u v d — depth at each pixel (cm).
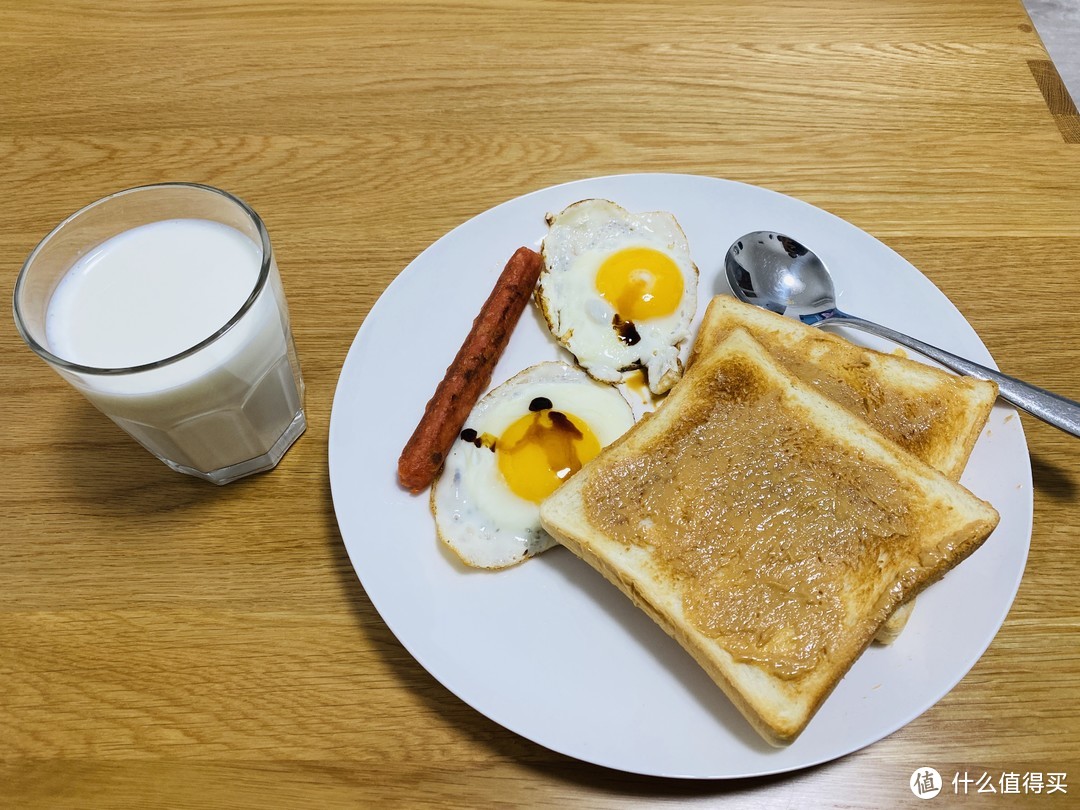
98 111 45
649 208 39
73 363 28
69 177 42
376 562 31
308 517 34
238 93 46
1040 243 41
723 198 40
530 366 36
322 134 44
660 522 30
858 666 29
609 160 44
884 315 37
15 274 39
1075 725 29
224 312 30
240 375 30
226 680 30
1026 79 47
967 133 45
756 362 34
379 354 35
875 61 48
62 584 32
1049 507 34
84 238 31
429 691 30
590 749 27
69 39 48
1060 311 39
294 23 49
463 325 36
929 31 49
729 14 50
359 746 29
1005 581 30
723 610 28
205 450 32
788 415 32
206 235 31
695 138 45
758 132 45
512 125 45
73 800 28
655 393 36
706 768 27
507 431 33
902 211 42
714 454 31
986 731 29
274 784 28
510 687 28
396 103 46
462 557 31
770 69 48
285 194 42
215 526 33
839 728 28
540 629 30
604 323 37
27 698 30
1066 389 36
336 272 40
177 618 31
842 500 30
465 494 32
